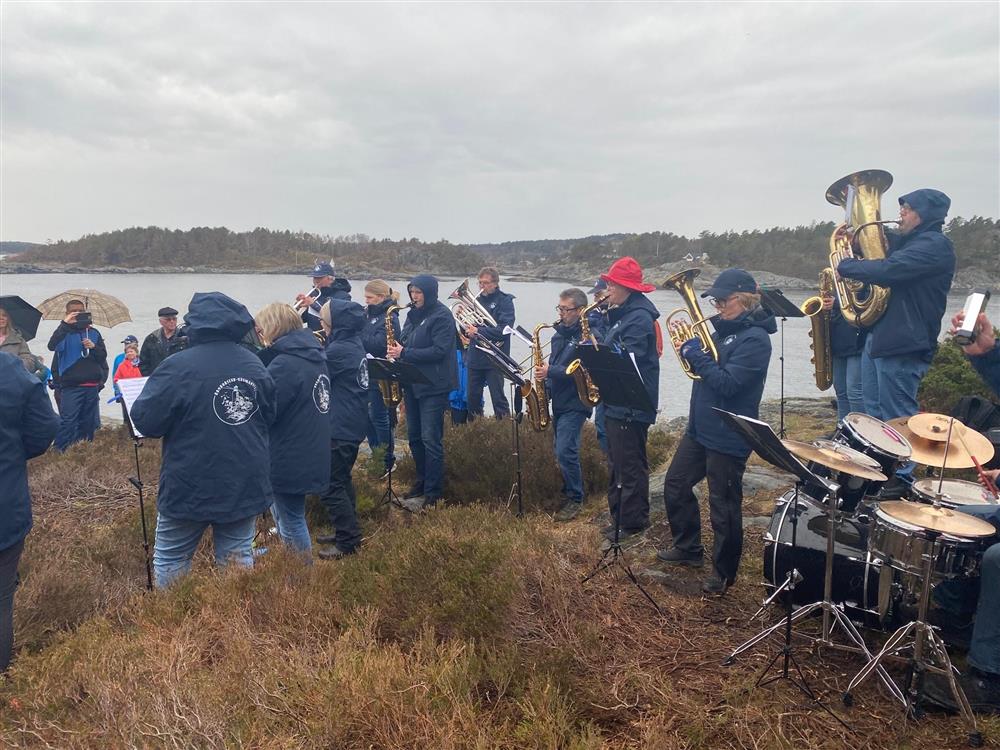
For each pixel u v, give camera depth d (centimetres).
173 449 452
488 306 984
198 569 488
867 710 358
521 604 397
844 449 403
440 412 728
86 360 1081
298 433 524
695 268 489
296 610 415
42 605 463
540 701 326
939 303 546
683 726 336
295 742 295
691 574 514
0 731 302
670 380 1997
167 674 327
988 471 435
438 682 334
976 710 354
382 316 881
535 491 745
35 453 427
